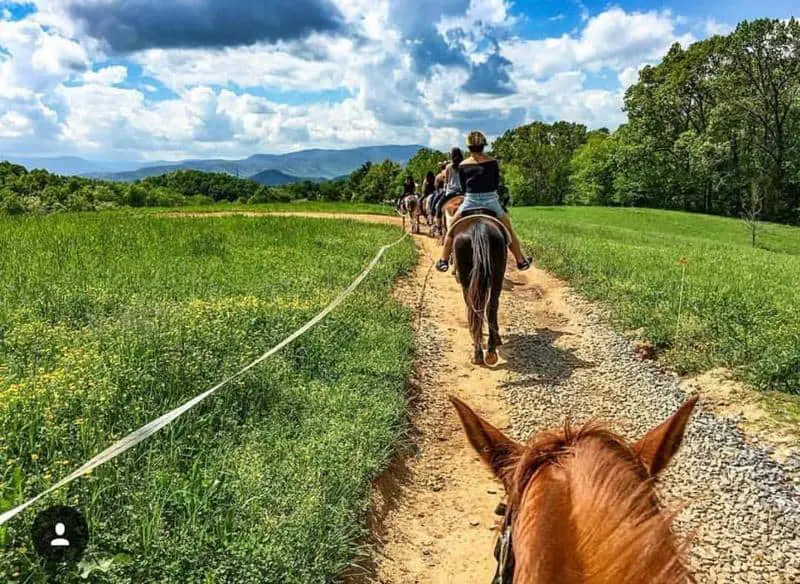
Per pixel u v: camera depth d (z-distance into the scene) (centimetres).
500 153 11356
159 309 830
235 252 1496
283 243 1738
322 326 912
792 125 6091
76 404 534
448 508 606
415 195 2622
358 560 487
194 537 420
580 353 1026
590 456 184
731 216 7031
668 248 2562
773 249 4194
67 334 727
